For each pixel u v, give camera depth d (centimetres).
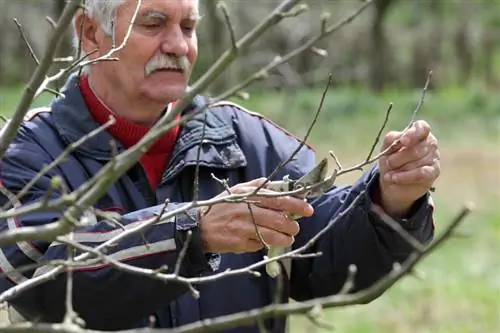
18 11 2678
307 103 2055
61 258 297
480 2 3919
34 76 237
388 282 199
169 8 330
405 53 3972
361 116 2373
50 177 324
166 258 293
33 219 306
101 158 332
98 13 334
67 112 337
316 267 350
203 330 203
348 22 220
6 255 306
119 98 337
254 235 291
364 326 935
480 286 1060
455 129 2273
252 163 353
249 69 1941
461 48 4003
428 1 3888
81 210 209
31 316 309
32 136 334
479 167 1808
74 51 349
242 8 2717
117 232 296
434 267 1130
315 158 371
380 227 331
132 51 330
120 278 293
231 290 338
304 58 2670
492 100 2508
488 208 1451
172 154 340
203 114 347
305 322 885
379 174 330
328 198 351
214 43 2417
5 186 321
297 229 293
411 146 314
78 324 219
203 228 293
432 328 936
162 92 333
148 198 338
